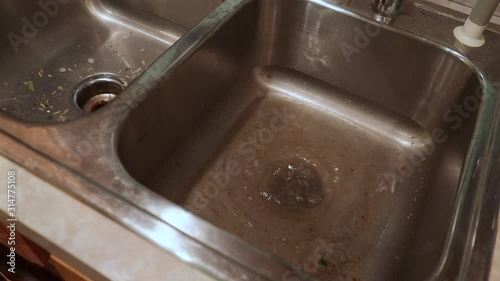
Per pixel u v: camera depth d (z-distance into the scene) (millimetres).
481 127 571
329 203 698
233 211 676
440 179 669
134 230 421
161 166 680
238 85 824
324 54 795
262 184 716
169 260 403
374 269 621
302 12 757
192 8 867
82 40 908
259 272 404
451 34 692
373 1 734
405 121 782
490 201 484
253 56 831
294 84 854
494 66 650
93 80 847
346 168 746
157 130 631
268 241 644
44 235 411
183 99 668
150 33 936
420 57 701
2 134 490
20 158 470
